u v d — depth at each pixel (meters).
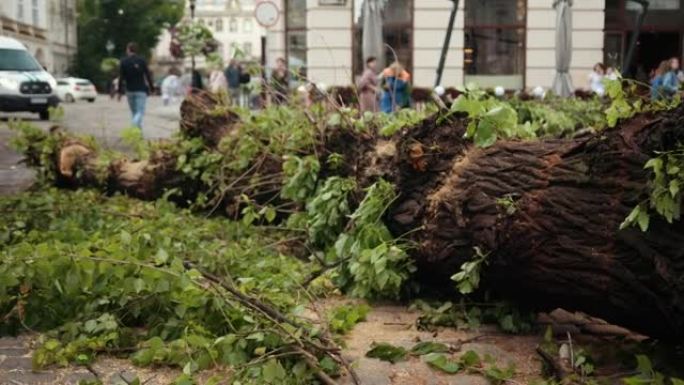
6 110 22.91
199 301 4.05
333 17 22.12
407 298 5.02
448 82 22.09
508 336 4.30
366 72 12.13
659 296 3.30
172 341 3.90
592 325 4.38
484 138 4.23
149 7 71.62
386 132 5.28
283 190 6.06
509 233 3.88
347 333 4.37
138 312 4.21
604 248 3.50
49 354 3.80
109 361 3.84
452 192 4.30
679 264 3.19
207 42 19.02
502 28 22.16
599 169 3.56
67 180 9.26
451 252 4.32
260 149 6.88
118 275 4.09
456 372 3.71
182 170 7.58
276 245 6.21
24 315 4.33
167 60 80.94
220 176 7.16
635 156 3.41
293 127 6.53
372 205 4.84
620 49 22.61
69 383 3.58
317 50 22.27
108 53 71.00
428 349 3.97
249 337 3.62
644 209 3.23
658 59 22.77
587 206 3.56
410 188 4.74
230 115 7.52
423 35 22.11
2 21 52.72
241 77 14.55
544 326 4.42
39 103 23.14
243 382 3.37
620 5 22.45
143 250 4.50
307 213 6.00
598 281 3.53
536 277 3.84
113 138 15.89
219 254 5.53
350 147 5.81
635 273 3.38
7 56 23.78
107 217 6.83
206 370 3.62
